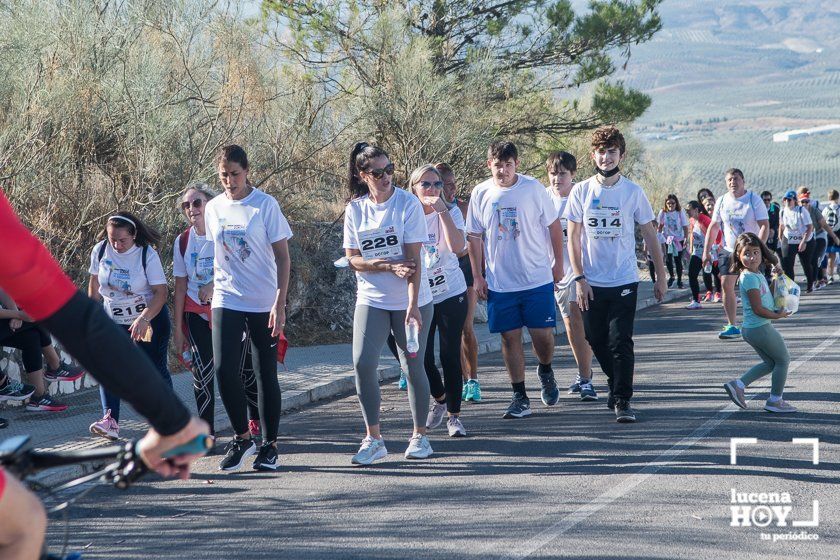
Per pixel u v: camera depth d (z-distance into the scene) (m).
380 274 8.34
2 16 13.27
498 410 10.45
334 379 12.05
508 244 9.73
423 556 5.97
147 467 2.45
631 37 23.66
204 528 6.71
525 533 6.32
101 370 2.26
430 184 9.02
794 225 23.23
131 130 13.93
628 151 37.34
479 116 21.44
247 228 8.05
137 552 6.25
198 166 14.51
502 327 9.88
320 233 17.06
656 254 9.61
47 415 10.22
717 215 15.44
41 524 2.45
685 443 8.56
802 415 9.52
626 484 7.38
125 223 8.81
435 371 9.60
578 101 25.09
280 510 7.09
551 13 23.44
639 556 5.82
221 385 8.19
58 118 13.04
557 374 12.77
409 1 22.97
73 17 13.98
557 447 8.62
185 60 15.30
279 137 17.11
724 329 15.58
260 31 19.17
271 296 8.20
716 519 6.50
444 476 7.85
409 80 19.75
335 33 21.02
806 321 17.17
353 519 6.79
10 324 10.09
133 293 8.90
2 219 2.20
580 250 9.65
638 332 17.28
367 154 8.17
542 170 25.31
